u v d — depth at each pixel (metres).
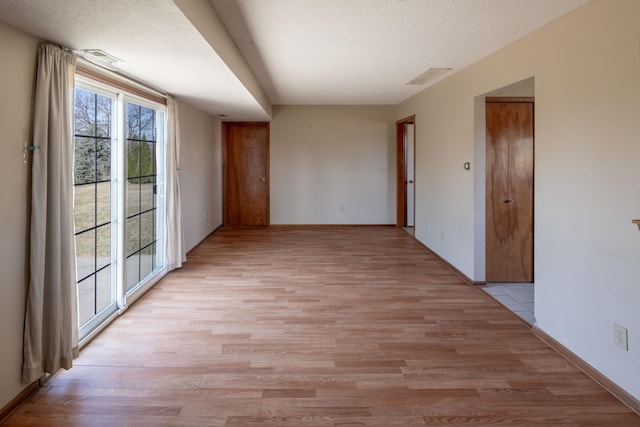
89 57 2.62
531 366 2.44
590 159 2.30
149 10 1.80
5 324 1.92
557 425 1.88
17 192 1.97
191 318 3.17
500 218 4.09
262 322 3.09
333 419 1.92
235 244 6.07
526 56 2.98
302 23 2.79
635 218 1.99
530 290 3.90
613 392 2.14
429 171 5.49
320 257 5.25
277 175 7.56
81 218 2.75
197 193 5.80
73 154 2.40
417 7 2.48
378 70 4.28
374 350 2.64
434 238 5.32
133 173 3.61
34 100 2.06
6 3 1.68
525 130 4.02
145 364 2.44
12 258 1.96
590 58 2.29
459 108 4.31
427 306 3.46
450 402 2.06
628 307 2.04
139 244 3.79
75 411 1.97
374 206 7.59
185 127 5.15
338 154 7.51
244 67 3.79
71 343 2.29
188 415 1.95
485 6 2.44
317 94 6.08
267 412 1.98
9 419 1.91
